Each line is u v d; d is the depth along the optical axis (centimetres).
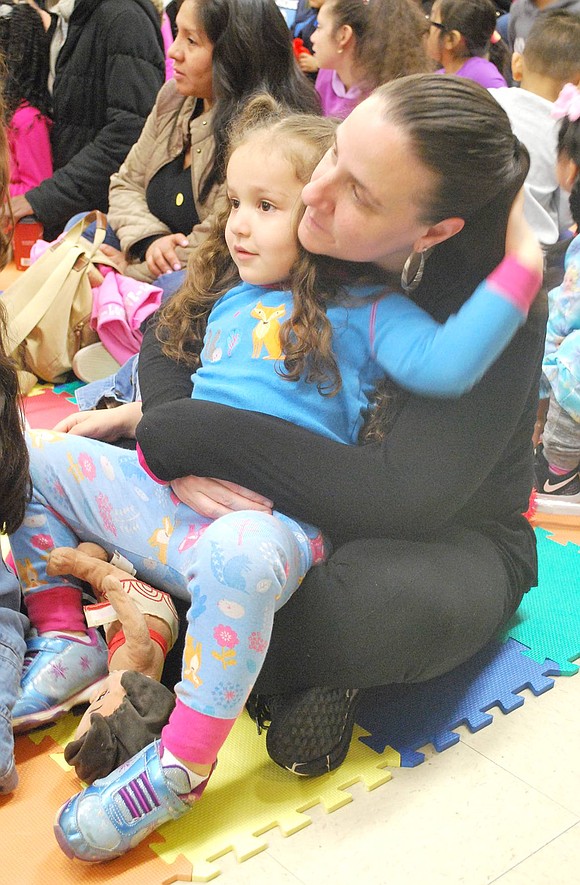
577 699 149
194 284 147
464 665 154
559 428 210
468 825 123
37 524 143
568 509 213
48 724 138
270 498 128
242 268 133
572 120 215
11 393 130
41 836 118
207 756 115
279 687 130
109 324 250
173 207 262
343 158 112
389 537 132
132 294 252
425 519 128
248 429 125
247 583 112
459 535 142
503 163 111
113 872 114
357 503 125
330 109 293
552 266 246
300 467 125
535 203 266
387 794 128
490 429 126
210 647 114
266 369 131
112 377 226
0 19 343
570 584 180
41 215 337
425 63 280
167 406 132
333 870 116
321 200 116
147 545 140
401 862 117
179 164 262
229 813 124
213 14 223
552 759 136
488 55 328
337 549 132
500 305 113
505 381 125
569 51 272
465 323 114
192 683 115
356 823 123
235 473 127
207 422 126
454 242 121
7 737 123
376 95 112
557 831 123
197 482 131
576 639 162
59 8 350
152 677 133
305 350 126
